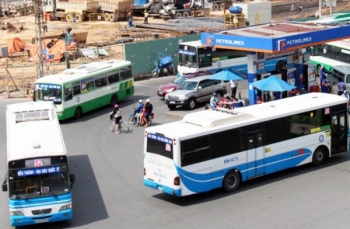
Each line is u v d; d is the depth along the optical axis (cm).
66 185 2122
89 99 4003
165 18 8769
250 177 2491
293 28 3991
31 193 2097
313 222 2075
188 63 4722
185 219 2164
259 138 2497
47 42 6338
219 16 9000
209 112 2519
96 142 3331
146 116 3625
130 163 2916
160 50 5344
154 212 2256
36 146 2192
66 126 3753
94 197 2456
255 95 3684
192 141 2289
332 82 4275
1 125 3778
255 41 3578
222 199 2364
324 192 2386
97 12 8750
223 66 4809
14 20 9194
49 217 2106
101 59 5862
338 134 2780
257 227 2053
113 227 2125
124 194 2480
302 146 2648
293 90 3781
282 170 2697
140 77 5231
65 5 8888
